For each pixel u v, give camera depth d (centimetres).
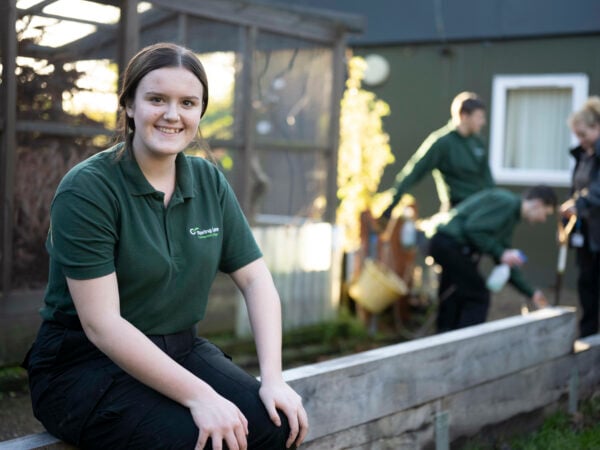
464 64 909
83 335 202
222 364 215
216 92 554
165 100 199
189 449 189
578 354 414
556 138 878
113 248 195
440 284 550
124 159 202
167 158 204
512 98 897
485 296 539
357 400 290
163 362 191
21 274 447
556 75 862
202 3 528
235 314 570
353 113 815
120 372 199
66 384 201
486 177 605
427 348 320
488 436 358
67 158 462
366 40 957
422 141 934
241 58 570
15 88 431
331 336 615
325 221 647
